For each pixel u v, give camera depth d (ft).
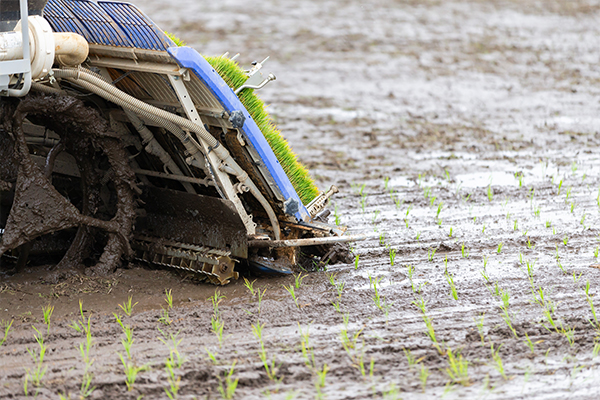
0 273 31.22
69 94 30.12
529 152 54.60
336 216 38.65
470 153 55.26
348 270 32.27
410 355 23.30
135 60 28.40
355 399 20.81
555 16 122.93
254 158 29.25
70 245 33.19
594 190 43.65
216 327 25.66
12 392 21.48
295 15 123.85
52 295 28.81
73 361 23.41
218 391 21.43
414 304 27.68
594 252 32.81
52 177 33.53
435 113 70.38
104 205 32.45
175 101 29.60
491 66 92.48
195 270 30.27
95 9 28.45
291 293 29.04
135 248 32.76
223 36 108.47
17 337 25.18
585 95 76.23
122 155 30.40
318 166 53.01
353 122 67.67
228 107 27.89
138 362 23.21
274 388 21.57
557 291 28.37
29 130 31.65
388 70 91.35
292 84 84.48
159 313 27.25
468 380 21.63
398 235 37.04
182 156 31.01
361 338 24.62
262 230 31.73
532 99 75.10
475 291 28.78
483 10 127.85
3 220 32.19
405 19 121.80
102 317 26.91
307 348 23.97
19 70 25.59
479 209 41.06
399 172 50.72
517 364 22.57
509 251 33.91
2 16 25.52
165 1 132.05
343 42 106.52
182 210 31.27
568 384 21.33
